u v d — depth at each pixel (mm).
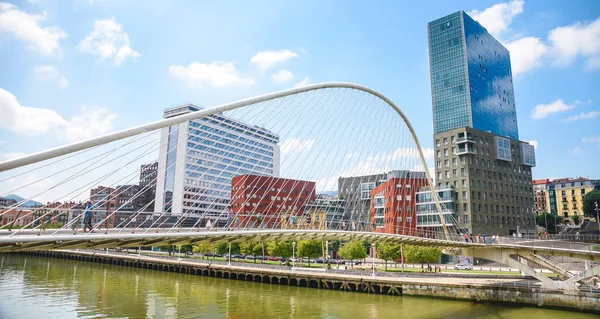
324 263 80375
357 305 43344
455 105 136375
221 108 26422
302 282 58938
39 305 42188
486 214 94188
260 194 81125
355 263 80875
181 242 21750
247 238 24891
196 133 83375
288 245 74125
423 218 83625
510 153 105375
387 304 43531
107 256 95625
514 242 48406
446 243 43000
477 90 137500
